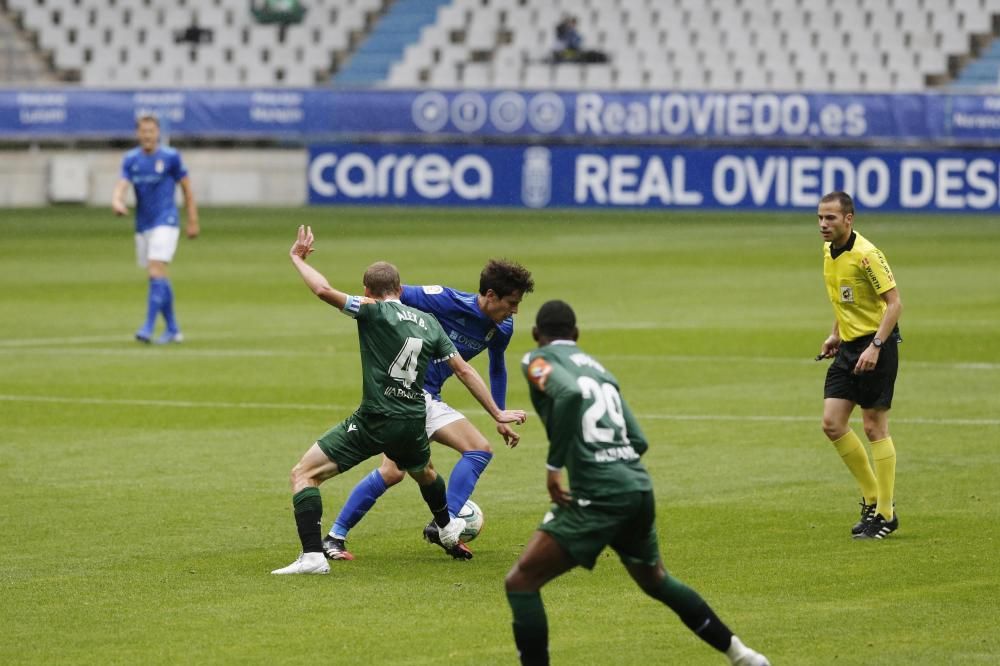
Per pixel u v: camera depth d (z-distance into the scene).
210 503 30.28
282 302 67.69
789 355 51.62
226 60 138.75
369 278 25.02
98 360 50.75
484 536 27.72
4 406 41.94
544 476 33.19
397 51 137.00
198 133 121.56
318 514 24.75
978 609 22.30
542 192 117.44
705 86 129.50
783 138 115.25
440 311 25.95
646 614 22.28
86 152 123.75
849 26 132.75
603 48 134.50
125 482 32.25
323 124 120.69
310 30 138.50
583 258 85.00
